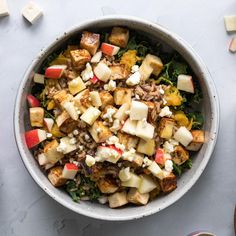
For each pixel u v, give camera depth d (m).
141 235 0.61
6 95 0.59
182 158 0.55
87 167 0.54
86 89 0.54
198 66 0.54
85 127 0.54
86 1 0.59
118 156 0.52
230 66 0.60
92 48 0.54
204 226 0.61
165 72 0.56
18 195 0.60
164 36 0.54
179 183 0.56
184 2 0.59
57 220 0.61
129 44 0.56
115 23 0.54
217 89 0.60
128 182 0.54
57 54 0.56
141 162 0.54
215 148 0.61
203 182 0.61
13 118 0.55
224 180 0.61
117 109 0.54
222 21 0.60
